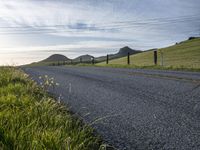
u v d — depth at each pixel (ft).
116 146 12.81
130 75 44.93
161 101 22.47
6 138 10.70
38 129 12.25
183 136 14.02
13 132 11.33
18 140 10.74
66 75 47.78
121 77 42.01
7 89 21.88
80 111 19.35
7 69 43.45
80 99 23.85
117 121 16.89
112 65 91.40
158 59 124.26
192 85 30.42
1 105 15.85
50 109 15.98
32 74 48.29
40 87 26.48
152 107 20.47
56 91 28.17
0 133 11.19
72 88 30.66
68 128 13.47
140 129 15.29
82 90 29.14
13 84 25.90
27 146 10.42
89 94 26.53
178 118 17.31
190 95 24.56
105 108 20.34
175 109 19.65
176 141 13.35
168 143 13.14
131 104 21.65
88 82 36.32
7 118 13.20
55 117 14.30
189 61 96.43
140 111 19.34
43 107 15.90
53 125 13.48
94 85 33.17
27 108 15.57
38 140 10.84
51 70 64.64
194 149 12.32
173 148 12.50
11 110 14.89
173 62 98.17
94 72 54.60
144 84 32.81
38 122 13.37
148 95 25.34
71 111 19.16
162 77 39.81
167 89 28.35
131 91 27.86
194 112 18.61
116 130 15.15
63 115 16.15
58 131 12.00
